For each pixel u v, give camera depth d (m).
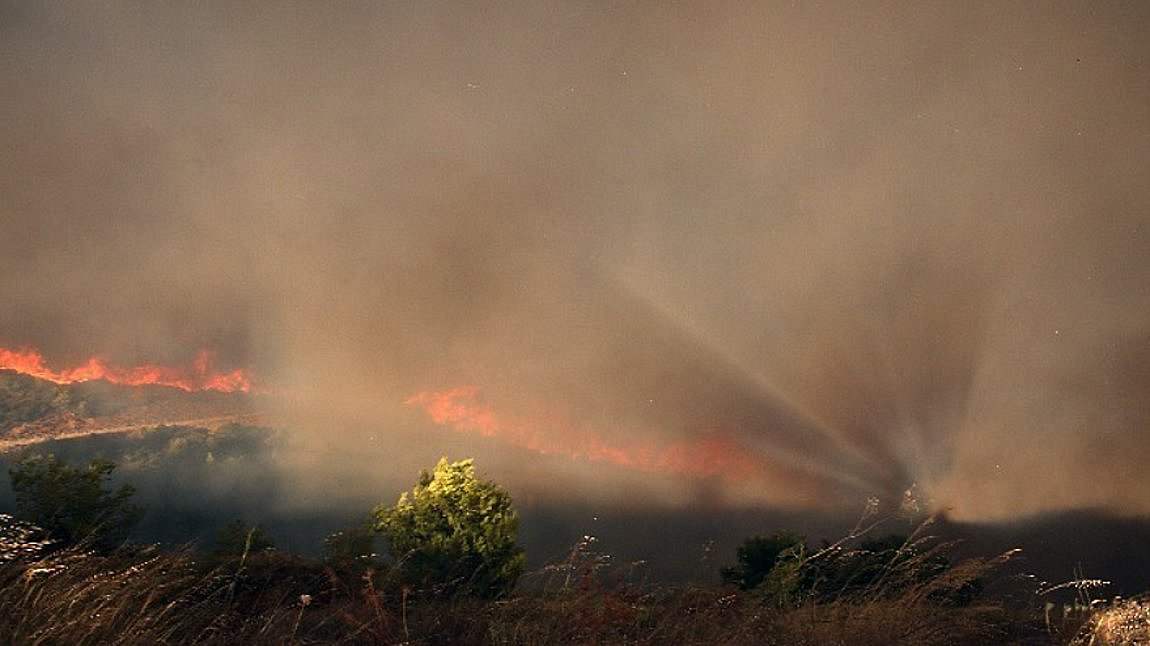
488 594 9.43
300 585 6.36
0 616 3.98
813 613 5.63
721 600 5.84
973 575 6.08
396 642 5.01
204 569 6.15
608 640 5.00
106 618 4.20
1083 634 5.58
